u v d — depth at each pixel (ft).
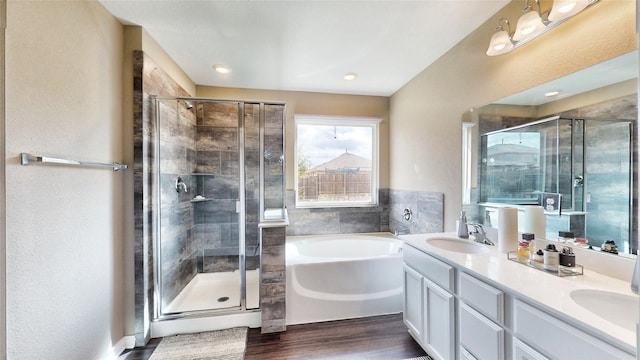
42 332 4.06
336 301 7.44
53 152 4.29
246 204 8.02
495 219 5.99
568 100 4.42
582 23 4.21
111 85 5.80
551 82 4.71
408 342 6.40
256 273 7.75
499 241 5.22
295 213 10.96
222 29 6.42
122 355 5.97
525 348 3.31
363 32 6.56
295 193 11.00
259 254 7.44
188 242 8.97
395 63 8.34
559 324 2.91
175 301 7.89
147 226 6.56
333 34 6.65
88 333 5.06
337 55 7.78
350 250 10.79
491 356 3.84
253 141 8.21
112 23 5.82
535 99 5.01
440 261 5.12
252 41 6.99
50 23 4.22
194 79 9.63
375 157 11.69
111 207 5.81
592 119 4.09
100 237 5.44
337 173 11.51
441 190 7.89
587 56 4.14
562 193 4.55
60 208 4.42
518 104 5.36
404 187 10.23
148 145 6.63
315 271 7.33
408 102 9.90
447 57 7.55
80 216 4.88
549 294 3.29
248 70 8.86
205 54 7.72
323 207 11.16
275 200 8.18
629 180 3.66
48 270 4.17
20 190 3.71
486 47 6.13
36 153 3.97
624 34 3.69
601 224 4.00
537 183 5.01
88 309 5.06
